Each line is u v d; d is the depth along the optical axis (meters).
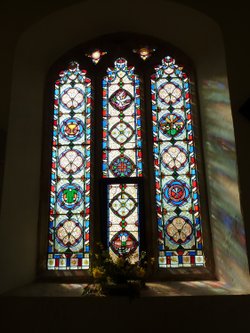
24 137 4.02
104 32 4.69
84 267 3.99
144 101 4.53
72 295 3.35
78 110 4.55
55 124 4.51
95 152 4.36
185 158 4.31
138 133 4.43
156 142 4.39
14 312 3.26
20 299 3.29
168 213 4.14
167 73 4.64
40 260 4.02
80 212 4.18
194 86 4.53
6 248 3.51
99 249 4.01
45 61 4.60
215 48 4.09
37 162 4.25
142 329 3.17
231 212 3.61
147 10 4.28
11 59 3.94
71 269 4.00
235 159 3.54
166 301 3.23
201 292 3.37
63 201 4.22
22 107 4.04
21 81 4.09
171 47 4.71
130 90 4.61
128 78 4.66
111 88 4.63
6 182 3.60
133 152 4.36
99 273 3.38
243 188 3.44
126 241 4.02
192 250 4.01
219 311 3.19
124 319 3.20
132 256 3.94
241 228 3.41
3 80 3.86
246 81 3.74
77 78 4.68
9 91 3.82
